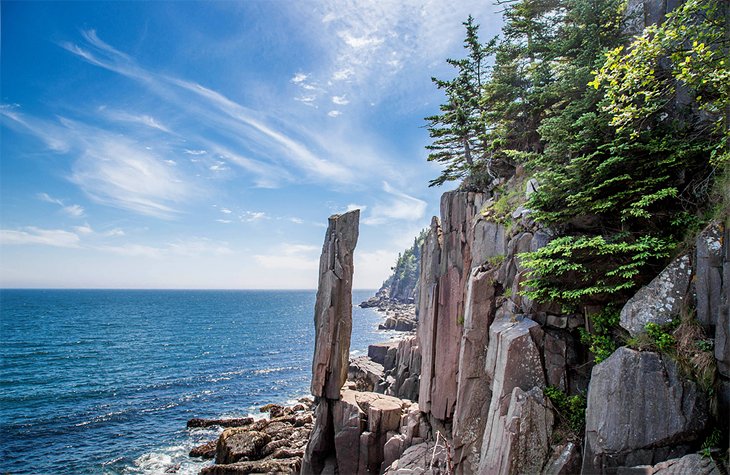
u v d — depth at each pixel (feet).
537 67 73.31
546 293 47.47
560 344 46.52
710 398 32.37
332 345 93.91
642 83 35.78
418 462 67.31
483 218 68.13
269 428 121.08
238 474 96.07
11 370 224.33
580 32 57.93
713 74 31.09
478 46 96.89
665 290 37.55
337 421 89.45
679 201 42.80
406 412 87.81
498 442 43.04
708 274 34.53
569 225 50.96
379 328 419.95
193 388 193.16
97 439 128.36
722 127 37.52
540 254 45.09
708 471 29.45
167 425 141.69
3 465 110.22
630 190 42.16
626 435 34.09
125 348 302.04
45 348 296.30
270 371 233.96
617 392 35.04
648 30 32.83
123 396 177.58
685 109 45.52
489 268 61.57
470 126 92.17
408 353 137.59
